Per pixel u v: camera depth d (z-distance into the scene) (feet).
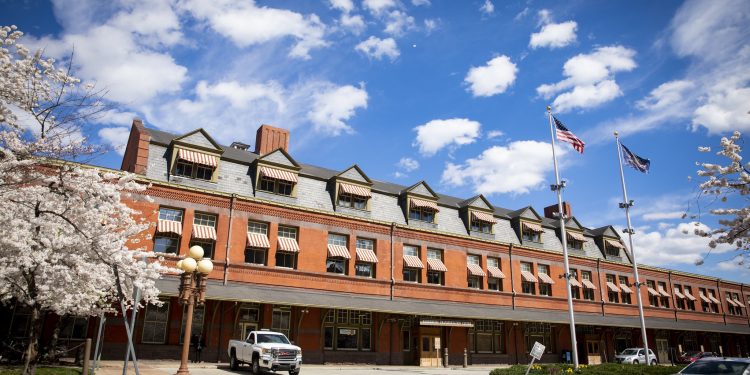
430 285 125.08
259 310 101.24
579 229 167.63
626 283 173.88
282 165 111.75
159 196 95.04
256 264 101.65
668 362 174.29
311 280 107.76
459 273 131.75
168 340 90.74
